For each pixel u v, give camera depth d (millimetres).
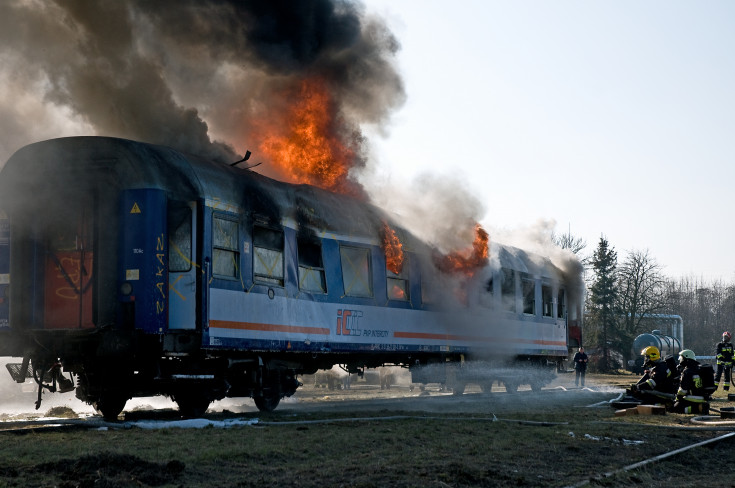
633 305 71250
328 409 16094
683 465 9156
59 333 12750
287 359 15984
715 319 120812
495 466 8469
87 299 13125
